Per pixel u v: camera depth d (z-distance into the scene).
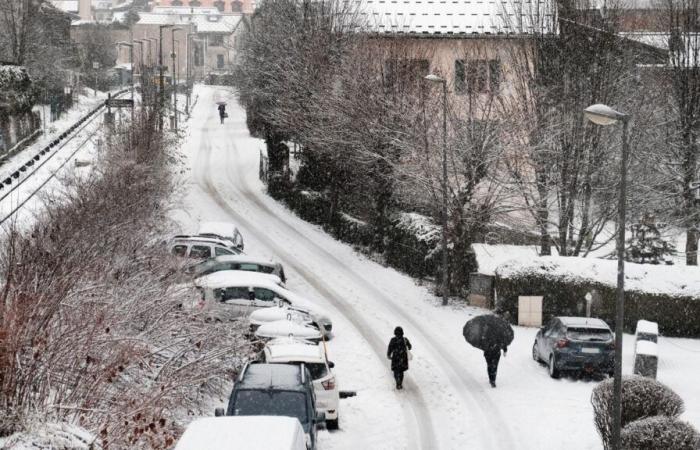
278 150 82.81
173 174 73.25
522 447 30.70
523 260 49.72
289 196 78.38
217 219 72.62
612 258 60.81
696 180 63.31
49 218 39.47
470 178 54.00
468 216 54.00
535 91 57.94
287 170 80.50
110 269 32.84
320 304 50.88
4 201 56.41
